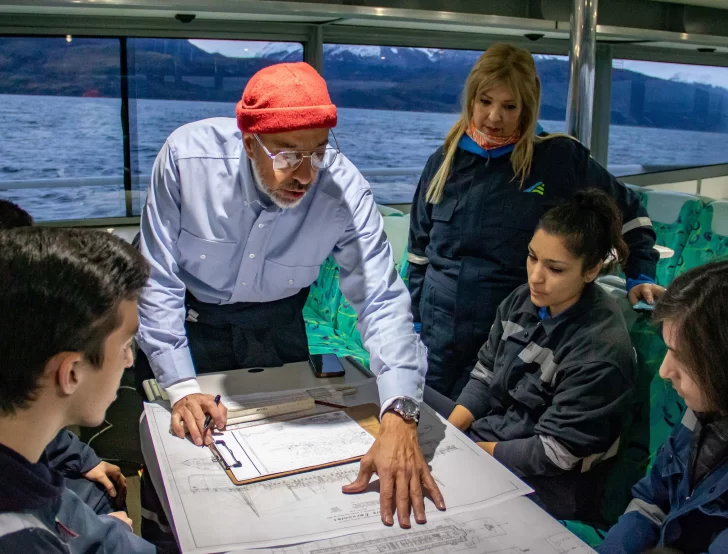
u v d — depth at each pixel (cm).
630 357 167
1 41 303
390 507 116
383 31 364
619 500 178
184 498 118
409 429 133
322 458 131
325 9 301
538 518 115
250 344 173
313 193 158
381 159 394
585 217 171
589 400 165
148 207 158
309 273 169
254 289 167
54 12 287
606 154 460
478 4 341
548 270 171
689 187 499
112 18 311
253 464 128
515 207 208
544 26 353
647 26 395
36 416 81
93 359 82
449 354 217
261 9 287
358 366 176
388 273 160
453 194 218
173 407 146
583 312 173
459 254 216
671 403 174
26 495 79
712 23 417
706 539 121
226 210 154
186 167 154
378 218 166
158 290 154
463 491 123
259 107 133
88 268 80
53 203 329
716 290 108
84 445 177
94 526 108
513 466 171
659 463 144
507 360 185
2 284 76
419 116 394
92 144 329
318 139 136
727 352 106
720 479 119
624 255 181
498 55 205
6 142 315
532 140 210
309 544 106
